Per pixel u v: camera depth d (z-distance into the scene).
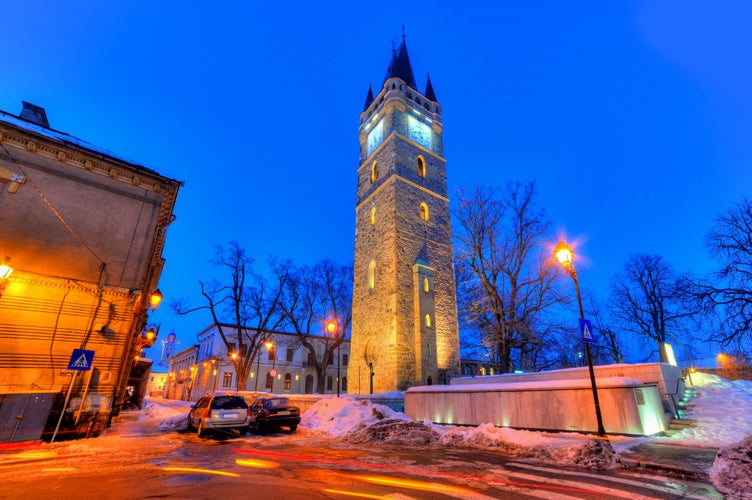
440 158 34.78
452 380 19.50
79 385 11.64
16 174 12.14
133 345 19.41
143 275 13.55
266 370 45.06
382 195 30.08
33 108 15.29
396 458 8.27
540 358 26.55
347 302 39.16
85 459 8.20
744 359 20.61
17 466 7.41
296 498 5.09
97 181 13.55
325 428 13.61
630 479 6.06
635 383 10.50
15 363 10.82
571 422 11.16
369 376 26.19
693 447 8.34
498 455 8.55
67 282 12.09
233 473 6.75
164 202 15.26
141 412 25.95
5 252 11.41
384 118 34.00
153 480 6.20
